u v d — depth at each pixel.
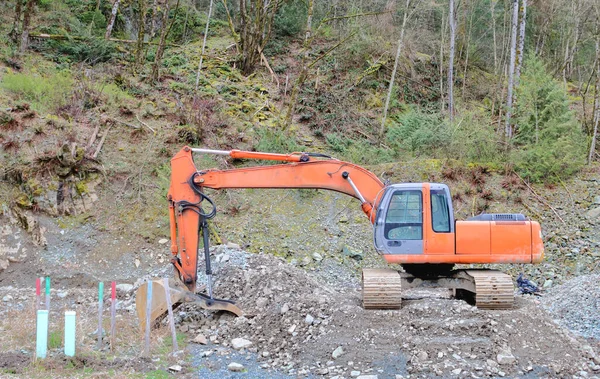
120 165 15.84
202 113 18.30
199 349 8.91
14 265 13.27
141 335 9.08
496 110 23.50
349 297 10.98
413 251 10.15
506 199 16.73
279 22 25.44
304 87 22.17
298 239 15.14
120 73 20.28
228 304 9.90
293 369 8.19
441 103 23.06
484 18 27.12
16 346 8.49
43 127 15.78
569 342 8.74
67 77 18.56
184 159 10.13
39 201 14.27
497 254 10.11
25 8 22.23
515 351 8.50
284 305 9.97
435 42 24.86
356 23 24.23
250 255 12.67
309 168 10.47
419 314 9.45
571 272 14.26
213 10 28.22
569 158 17.48
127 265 13.76
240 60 23.41
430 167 17.61
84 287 12.89
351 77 23.11
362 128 21.09
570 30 26.84
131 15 25.67
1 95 16.67
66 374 7.48
